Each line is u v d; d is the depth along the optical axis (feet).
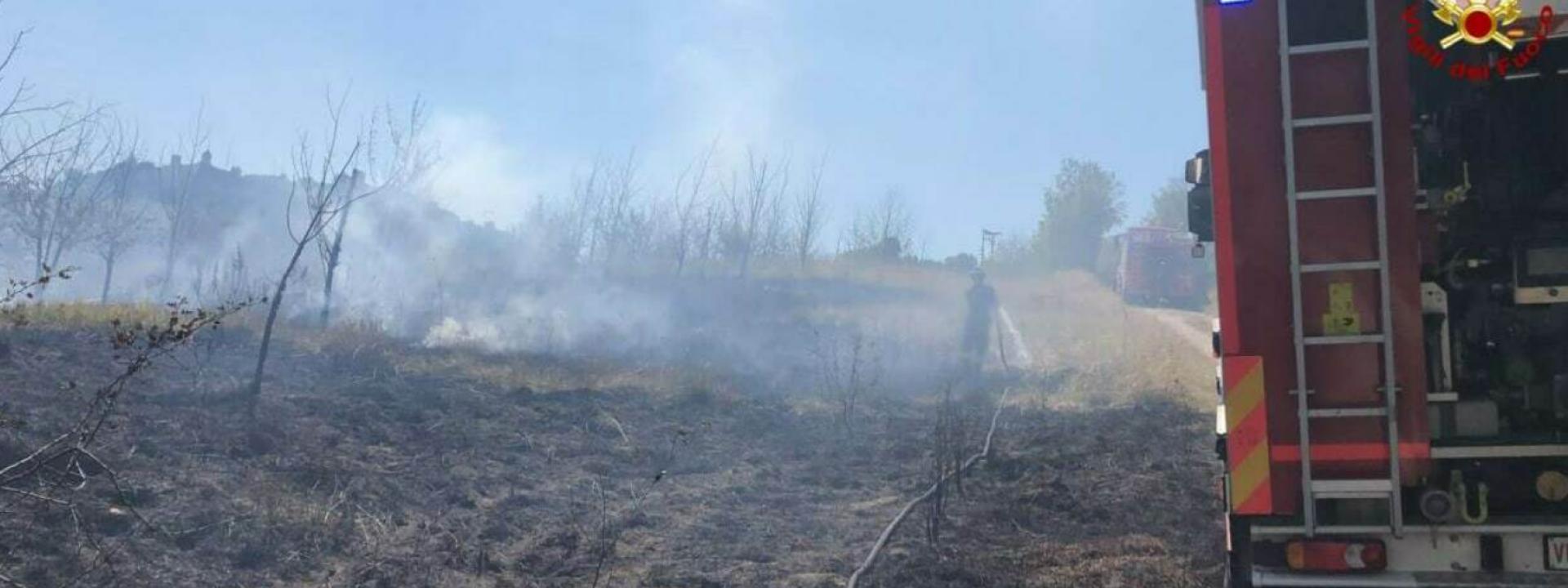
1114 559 27.68
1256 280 18.11
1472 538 17.76
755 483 35.32
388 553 25.98
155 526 24.73
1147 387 54.65
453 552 26.43
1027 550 28.50
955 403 49.67
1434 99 20.76
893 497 34.17
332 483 29.73
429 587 24.04
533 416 41.34
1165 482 35.86
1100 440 42.11
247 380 38.99
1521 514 18.03
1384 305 17.61
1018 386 56.95
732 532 29.71
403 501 29.94
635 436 40.34
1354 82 17.97
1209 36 18.48
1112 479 36.47
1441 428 18.58
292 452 31.76
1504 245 19.93
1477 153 20.39
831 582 25.41
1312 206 17.95
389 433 35.86
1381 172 17.70
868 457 39.52
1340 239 17.87
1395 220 17.70
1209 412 48.80
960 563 27.04
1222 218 18.30
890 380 56.29
